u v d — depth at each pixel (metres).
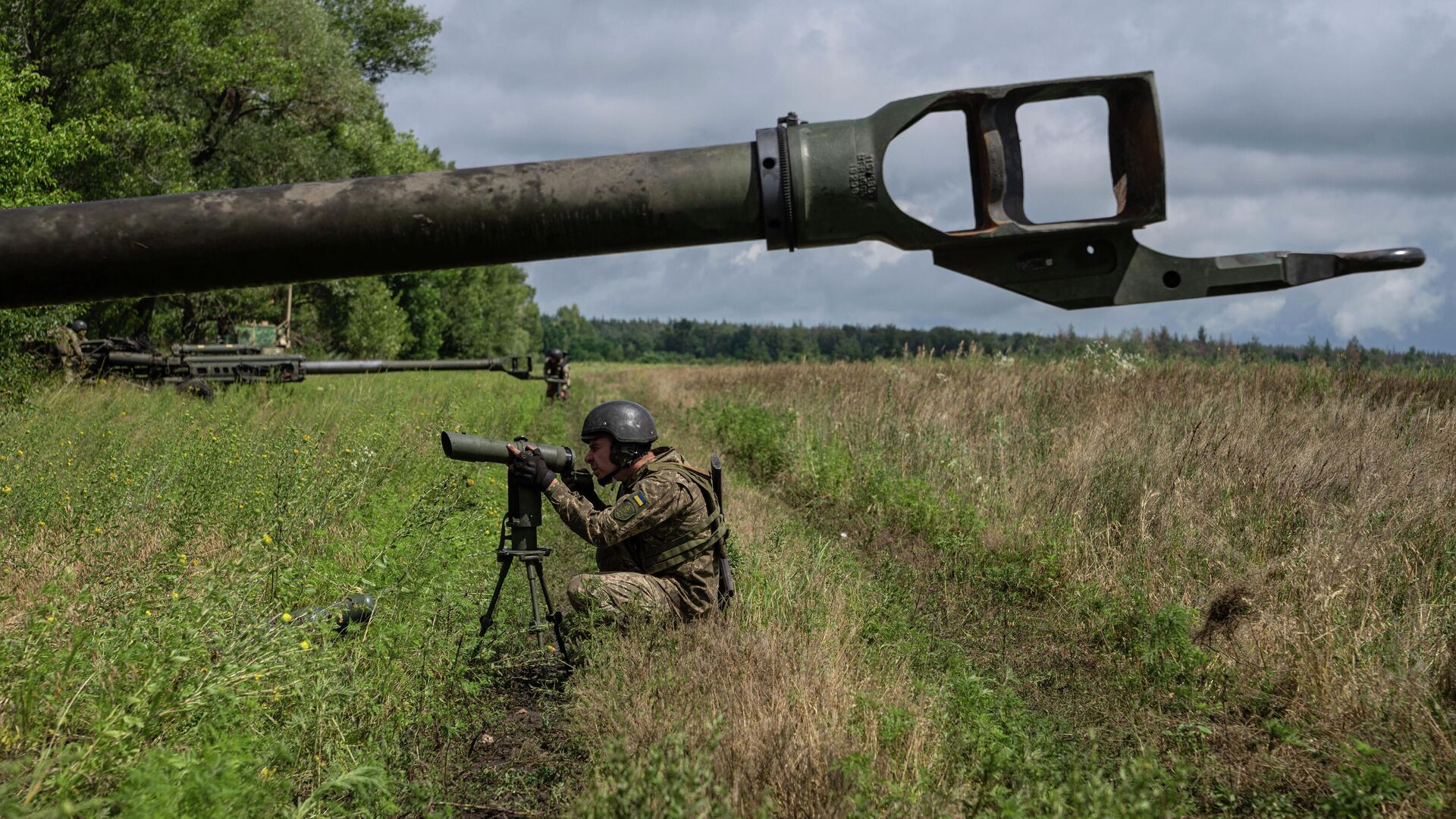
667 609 4.86
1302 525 6.58
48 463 7.67
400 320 52.41
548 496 4.89
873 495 9.09
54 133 16.14
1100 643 5.47
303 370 19.36
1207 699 4.51
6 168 15.02
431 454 9.90
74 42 22.83
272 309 37.03
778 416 13.26
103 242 2.03
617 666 4.36
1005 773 3.50
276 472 7.00
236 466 7.78
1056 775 3.47
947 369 15.33
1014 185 2.05
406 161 38.19
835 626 5.12
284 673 3.61
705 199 2.04
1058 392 12.66
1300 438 8.77
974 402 12.20
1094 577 6.31
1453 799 3.28
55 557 5.39
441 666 4.36
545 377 23.59
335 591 4.69
